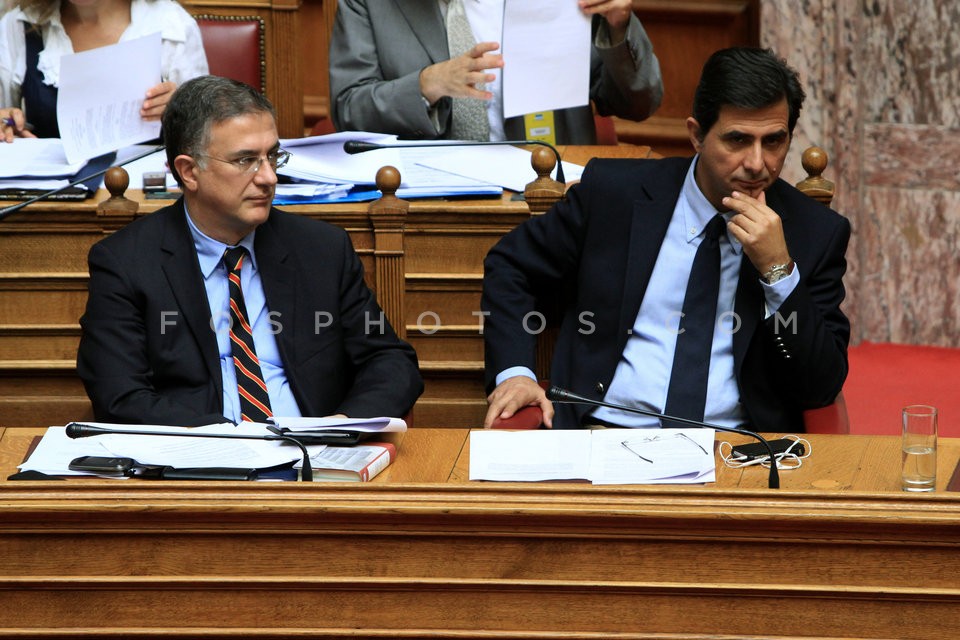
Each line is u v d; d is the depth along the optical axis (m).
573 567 7.13
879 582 7.02
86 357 9.81
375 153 12.22
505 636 7.21
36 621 7.29
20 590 7.24
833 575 7.04
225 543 7.16
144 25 14.48
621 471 7.81
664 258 10.34
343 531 7.11
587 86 12.32
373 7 14.19
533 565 7.14
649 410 10.23
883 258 18.78
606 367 10.43
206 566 7.20
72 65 12.09
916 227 18.55
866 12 18.06
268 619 7.26
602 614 7.18
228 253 10.05
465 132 13.95
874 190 18.64
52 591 7.24
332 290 10.26
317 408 10.12
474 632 7.22
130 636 7.28
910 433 7.65
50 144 12.94
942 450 8.35
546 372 11.23
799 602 7.07
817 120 18.38
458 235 11.30
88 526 7.13
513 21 12.23
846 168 18.53
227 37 15.89
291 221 10.35
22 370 11.62
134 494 7.09
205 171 9.59
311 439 8.28
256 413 9.81
